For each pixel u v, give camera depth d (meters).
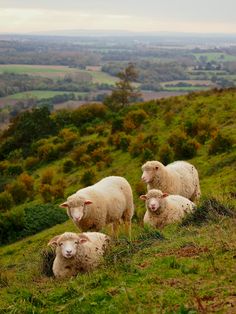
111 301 5.89
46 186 28.80
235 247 6.87
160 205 11.09
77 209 11.30
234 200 11.70
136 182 25.19
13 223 23.44
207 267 6.39
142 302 5.68
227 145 24.23
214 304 5.25
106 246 8.60
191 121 29.75
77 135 38.25
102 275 6.87
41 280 8.38
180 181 14.64
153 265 6.86
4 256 19.94
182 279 6.14
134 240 8.81
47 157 36.19
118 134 32.78
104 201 11.98
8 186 32.19
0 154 41.69
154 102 38.50
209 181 20.14
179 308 5.27
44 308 6.27
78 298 6.18
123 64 176.38
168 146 26.44
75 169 31.88
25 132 42.06
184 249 7.38
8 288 7.85
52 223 24.20
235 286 5.63
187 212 10.45
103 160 30.30
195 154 25.42
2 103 106.94
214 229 8.34
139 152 28.81
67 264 8.33
